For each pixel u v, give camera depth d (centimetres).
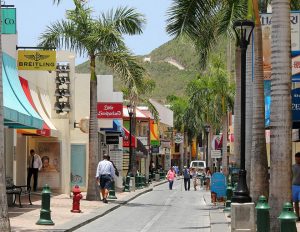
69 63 3378
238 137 3006
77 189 2383
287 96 1448
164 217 2388
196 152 12600
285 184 1437
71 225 1884
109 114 3956
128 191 4322
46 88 3412
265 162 1984
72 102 3419
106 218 2314
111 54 3022
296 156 1914
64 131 3444
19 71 2961
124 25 3020
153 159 9656
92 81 3080
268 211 1366
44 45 3019
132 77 3031
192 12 2420
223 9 2562
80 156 3784
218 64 5478
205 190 5153
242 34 1744
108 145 4878
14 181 2939
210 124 7162
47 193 1892
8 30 2480
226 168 4938
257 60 2023
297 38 2039
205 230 1908
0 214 1391
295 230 1121
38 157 3291
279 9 1459
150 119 8150
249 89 2452
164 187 5966
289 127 1447
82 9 3017
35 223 1902
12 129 2891
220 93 5472
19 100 2439
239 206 1565
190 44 2570
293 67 2042
